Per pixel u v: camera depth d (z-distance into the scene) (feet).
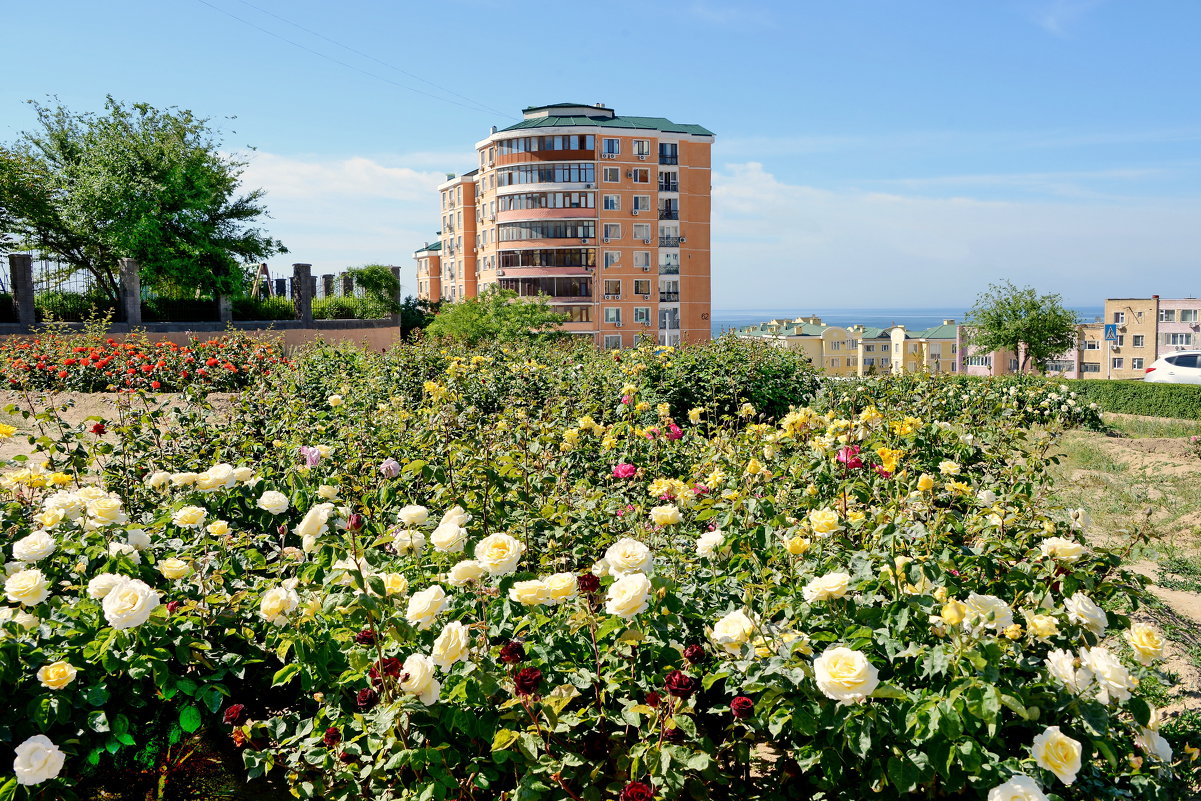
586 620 9.44
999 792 7.47
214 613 10.65
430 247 280.31
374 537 13.75
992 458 21.39
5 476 15.62
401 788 8.95
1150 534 14.24
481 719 8.84
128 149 90.48
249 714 11.13
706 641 10.05
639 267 206.49
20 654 9.42
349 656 8.84
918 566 9.89
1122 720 10.05
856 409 35.88
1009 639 9.21
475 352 49.65
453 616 10.25
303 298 98.22
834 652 8.07
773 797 9.52
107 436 26.71
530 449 18.42
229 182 99.14
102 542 11.75
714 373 42.32
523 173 204.23
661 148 207.51
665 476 19.79
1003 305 126.31
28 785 8.53
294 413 24.73
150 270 90.02
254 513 15.21
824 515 11.41
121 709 9.90
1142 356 282.56
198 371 46.73
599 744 8.98
